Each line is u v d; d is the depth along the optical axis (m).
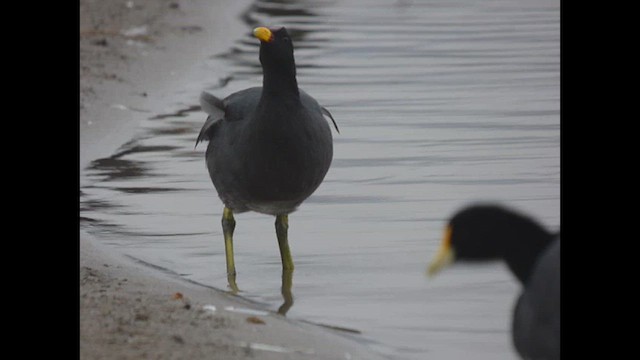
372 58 25.25
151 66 23.22
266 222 14.95
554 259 7.90
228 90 21.89
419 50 26.12
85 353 9.27
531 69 23.88
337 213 14.96
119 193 15.84
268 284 12.70
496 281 12.58
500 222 8.06
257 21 29.50
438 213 14.88
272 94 12.11
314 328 11.00
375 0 33.50
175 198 15.68
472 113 20.06
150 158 17.45
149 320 10.27
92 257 12.69
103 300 10.81
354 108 20.58
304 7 32.06
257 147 12.22
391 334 11.16
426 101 21.08
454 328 11.30
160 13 28.53
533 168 16.67
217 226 14.67
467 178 16.28
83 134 18.31
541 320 7.86
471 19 30.41
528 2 33.19
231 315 10.82
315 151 12.33
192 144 18.19
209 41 26.33
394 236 14.07
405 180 16.28
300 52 25.89
